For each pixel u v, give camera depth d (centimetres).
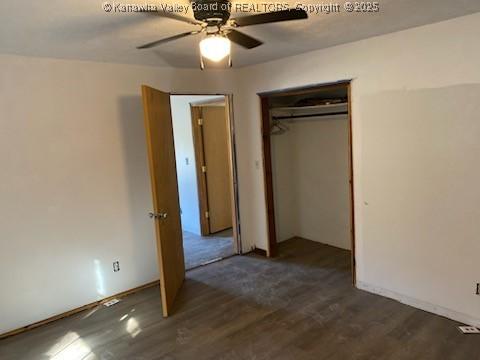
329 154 468
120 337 297
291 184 516
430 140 287
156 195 315
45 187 320
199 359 263
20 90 302
